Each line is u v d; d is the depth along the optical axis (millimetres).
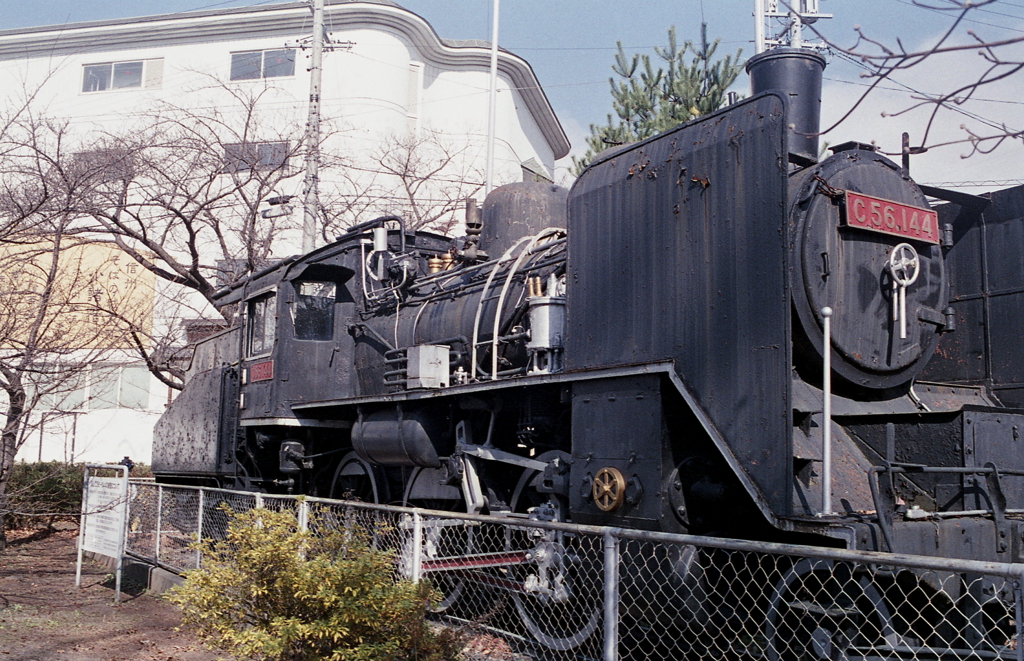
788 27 6570
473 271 8281
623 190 5867
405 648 4375
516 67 25844
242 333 10406
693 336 5180
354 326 9438
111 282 16266
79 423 21625
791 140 6328
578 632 5527
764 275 4797
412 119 24297
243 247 18891
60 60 24016
